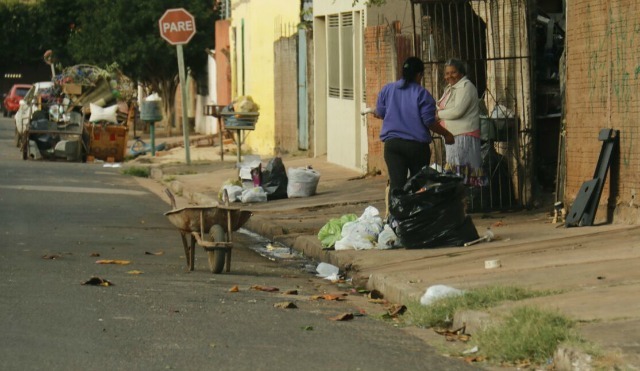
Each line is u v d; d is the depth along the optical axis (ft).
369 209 50.47
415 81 49.03
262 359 28.14
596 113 50.42
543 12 62.90
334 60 93.15
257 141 126.21
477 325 31.27
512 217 55.83
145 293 38.19
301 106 107.04
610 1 48.73
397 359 28.58
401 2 82.17
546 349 27.78
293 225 58.49
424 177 47.37
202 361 27.76
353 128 86.84
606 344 26.91
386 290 39.24
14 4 277.85
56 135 119.96
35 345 28.96
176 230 59.82
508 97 59.00
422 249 46.96
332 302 38.19
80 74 124.26
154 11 169.78
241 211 45.32
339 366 27.61
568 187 53.11
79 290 38.22
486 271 39.75
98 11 174.60
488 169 57.31
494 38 59.57
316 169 89.97
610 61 48.96
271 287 40.70
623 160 48.19
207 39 172.65
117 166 112.68
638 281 35.27
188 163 107.34
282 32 113.39
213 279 42.88
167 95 176.96
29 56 277.85
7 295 36.65
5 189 80.79
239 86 139.85
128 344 29.48
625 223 47.83
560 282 36.22
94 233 57.26
